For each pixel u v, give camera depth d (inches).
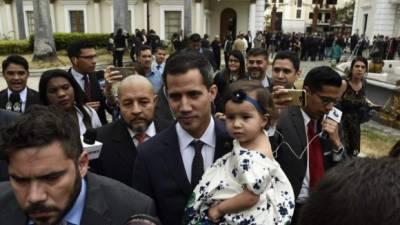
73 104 135.5
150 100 106.0
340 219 26.7
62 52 803.4
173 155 82.9
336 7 2849.4
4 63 164.1
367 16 1369.3
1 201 59.4
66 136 51.4
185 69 78.2
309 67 821.9
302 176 104.0
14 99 163.5
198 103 79.5
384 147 264.4
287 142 104.1
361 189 27.0
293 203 79.0
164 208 82.0
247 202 71.7
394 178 27.6
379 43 983.0
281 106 107.5
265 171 72.6
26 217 57.7
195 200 77.4
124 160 104.0
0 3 1202.6
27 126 49.3
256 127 79.2
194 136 83.6
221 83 188.9
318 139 107.0
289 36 1107.3
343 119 137.4
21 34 1071.6
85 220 59.0
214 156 84.1
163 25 1124.5
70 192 52.7
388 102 331.0
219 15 1200.2
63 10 1158.3
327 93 102.5
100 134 107.5
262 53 175.9
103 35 914.1
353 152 137.5
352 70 166.2
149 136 109.0
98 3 1136.8
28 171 49.3
